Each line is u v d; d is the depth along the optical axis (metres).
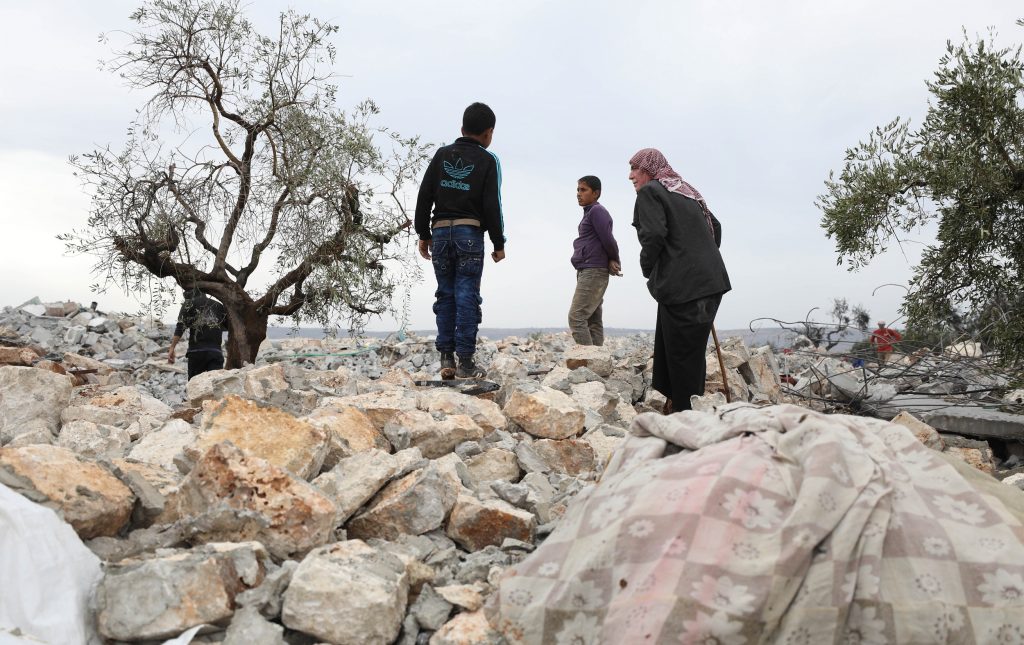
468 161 7.03
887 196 7.48
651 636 2.43
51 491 3.24
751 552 2.61
